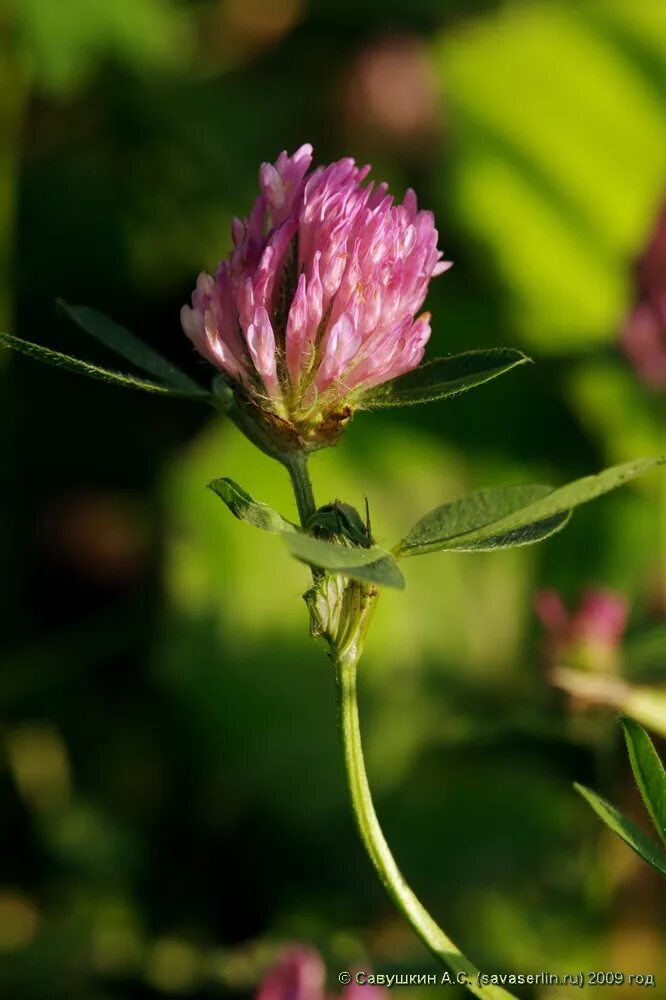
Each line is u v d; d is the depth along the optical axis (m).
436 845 0.53
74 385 0.67
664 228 0.61
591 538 0.62
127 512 0.66
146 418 0.68
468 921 0.50
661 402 0.64
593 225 0.73
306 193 0.35
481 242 0.73
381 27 0.81
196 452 0.62
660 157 0.73
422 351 0.35
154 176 0.72
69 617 0.64
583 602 0.46
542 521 0.35
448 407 0.65
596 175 0.74
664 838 0.35
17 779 0.58
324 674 0.59
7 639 0.63
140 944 0.52
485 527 0.34
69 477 0.66
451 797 0.54
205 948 0.52
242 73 0.77
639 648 0.46
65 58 0.64
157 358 0.37
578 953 0.48
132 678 0.61
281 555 0.60
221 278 0.35
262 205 0.36
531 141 0.74
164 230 0.71
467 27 0.82
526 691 0.54
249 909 0.54
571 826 0.51
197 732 0.59
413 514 0.63
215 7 0.81
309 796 0.57
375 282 0.35
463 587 0.61
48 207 0.70
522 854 0.52
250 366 0.35
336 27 0.81
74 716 0.59
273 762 0.58
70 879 0.55
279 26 0.80
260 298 0.35
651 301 0.61
